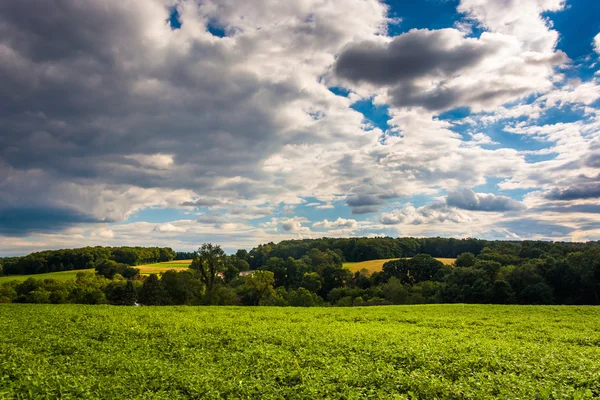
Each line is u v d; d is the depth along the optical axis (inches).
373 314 1504.7
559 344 908.0
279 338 858.1
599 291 2861.7
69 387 481.1
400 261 4192.9
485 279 3048.7
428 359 666.2
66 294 2974.9
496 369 632.4
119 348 744.3
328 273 4485.7
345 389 506.3
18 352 650.8
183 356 692.7
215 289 3093.0
